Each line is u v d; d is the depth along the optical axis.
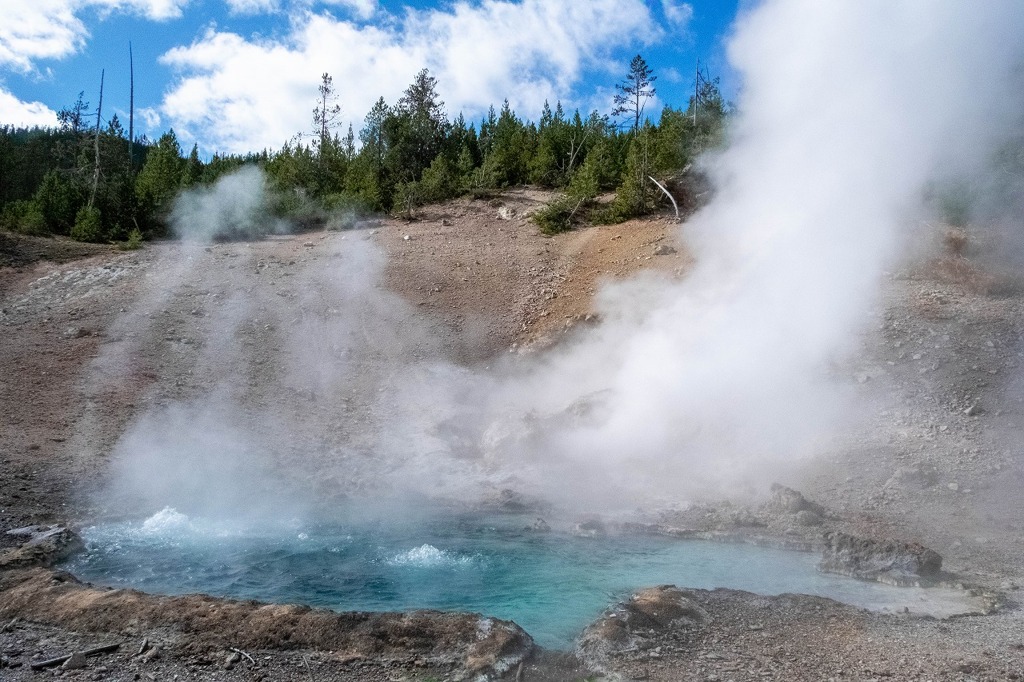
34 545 8.65
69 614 6.59
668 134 30.44
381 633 6.19
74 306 22.02
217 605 6.59
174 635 6.23
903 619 7.03
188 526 10.23
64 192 31.50
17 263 25.92
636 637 6.30
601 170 35.22
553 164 39.53
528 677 5.66
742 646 6.27
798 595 7.48
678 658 6.00
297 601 7.54
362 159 37.75
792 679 5.61
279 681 5.49
